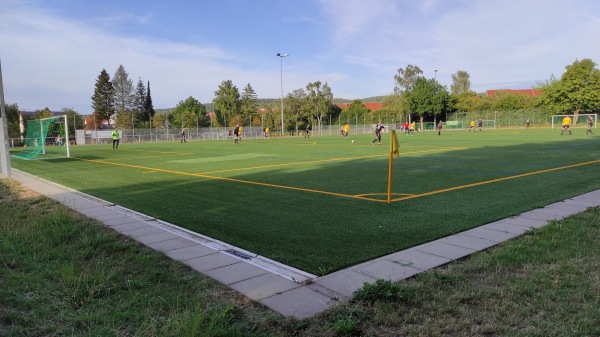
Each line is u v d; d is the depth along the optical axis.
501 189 10.45
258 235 6.64
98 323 3.74
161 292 4.41
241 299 4.22
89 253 5.85
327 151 26.11
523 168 14.69
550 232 6.19
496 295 4.12
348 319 3.60
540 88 70.00
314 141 42.28
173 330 3.50
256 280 4.71
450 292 4.23
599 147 23.92
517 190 10.24
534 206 8.23
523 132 49.69
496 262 5.00
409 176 13.28
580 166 14.90
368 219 7.56
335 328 3.51
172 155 25.89
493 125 71.94
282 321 3.71
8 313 3.91
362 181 12.41
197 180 13.52
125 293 4.43
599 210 7.62
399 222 7.27
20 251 5.99
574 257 5.09
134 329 3.61
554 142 29.11
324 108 81.69
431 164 16.70
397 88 91.94
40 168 19.03
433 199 9.34
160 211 8.72
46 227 7.31
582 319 3.56
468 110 81.25
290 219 7.71
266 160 20.52
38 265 5.34
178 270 5.10
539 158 18.16
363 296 4.08
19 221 8.09
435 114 78.31
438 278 4.54
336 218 7.70
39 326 3.67
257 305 4.07
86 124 74.12
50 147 40.56
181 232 6.97
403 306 3.94
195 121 80.69
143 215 8.31
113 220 7.88
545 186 10.73
